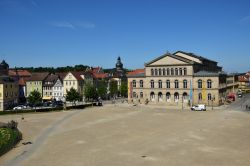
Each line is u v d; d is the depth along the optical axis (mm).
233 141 49562
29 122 72688
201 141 49562
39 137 53844
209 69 138875
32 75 155750
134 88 125688
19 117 82875
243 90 189500
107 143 48438
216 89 109625
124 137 53125
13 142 46750
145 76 122812
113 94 174625
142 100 124062
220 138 51844
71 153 42406
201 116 81062
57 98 150125
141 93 124438
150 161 38281
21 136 53562
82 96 147625
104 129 61375
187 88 114562
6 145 43250
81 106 109125
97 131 59156
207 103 111188
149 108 105062
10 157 40438
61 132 58594
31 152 43031
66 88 148000
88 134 56156
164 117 79688
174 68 116688
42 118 79812
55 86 150250
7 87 113125
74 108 105875
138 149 44438
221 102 114312
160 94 120625
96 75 189875
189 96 114062
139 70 143125
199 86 112562
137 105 117500
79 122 71375
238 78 199750
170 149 44312
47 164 37281
